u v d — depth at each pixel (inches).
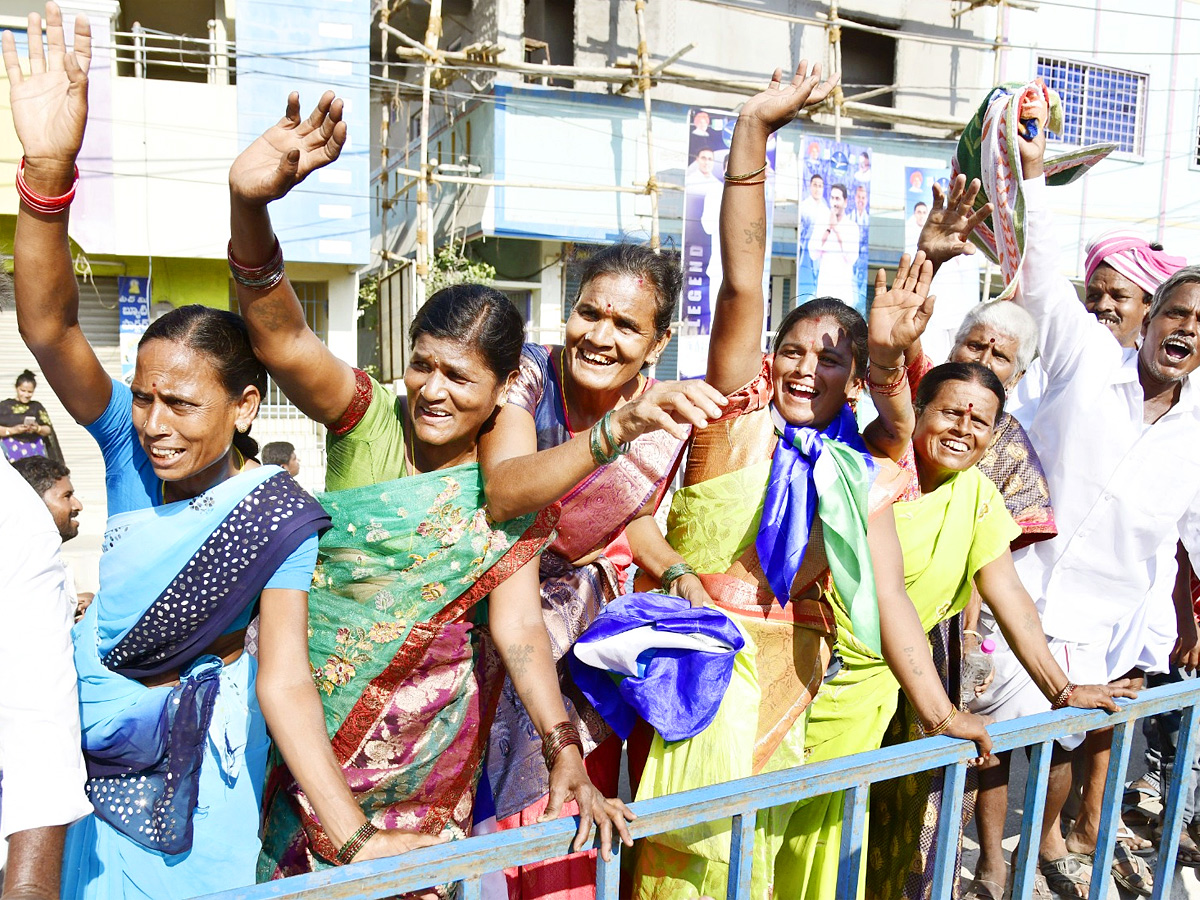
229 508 68.9
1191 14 614.2
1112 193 609.0
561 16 532.1
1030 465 114.4
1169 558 141.3
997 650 124.2
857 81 590.2
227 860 72.1
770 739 87.3
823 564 89.7
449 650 77.9
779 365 92.4
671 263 89.0
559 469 68.3
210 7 534.9
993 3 548.1
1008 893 129.3
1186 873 141.7
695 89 534.6
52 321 68.1
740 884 70.2
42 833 56.9
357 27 439.5
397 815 80.1
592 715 89.2
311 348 71.6
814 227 490.9
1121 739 91.7
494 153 494.3
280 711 67.7
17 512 59.3
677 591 91.5
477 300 73.4
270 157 63.7
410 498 73.4
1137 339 154.7
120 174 424.2
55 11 64.9
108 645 69.9
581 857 85.6
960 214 95.5
